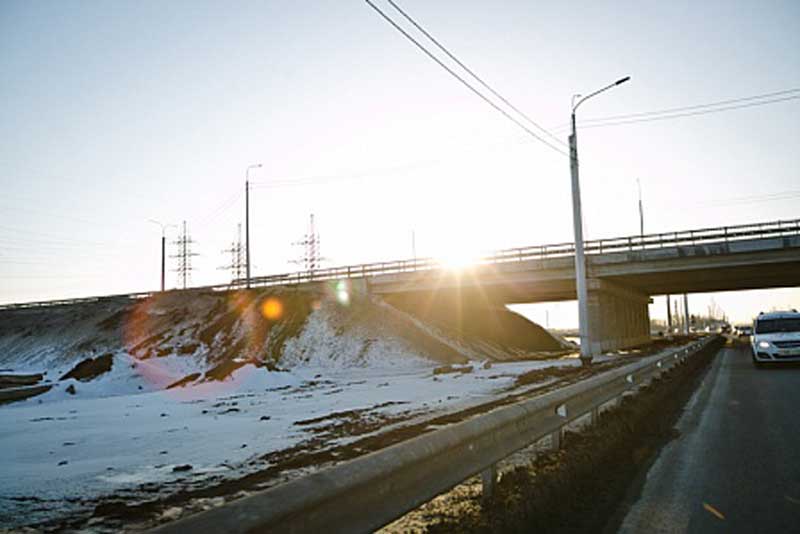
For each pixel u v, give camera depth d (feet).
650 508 20.81
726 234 143.02
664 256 148.15
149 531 8.24
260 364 97.14
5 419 57.77
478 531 16.38
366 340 149.89
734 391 56.75
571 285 167.84
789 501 21.62
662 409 43.01
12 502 24.36
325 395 69.87
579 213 97.86
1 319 245.45
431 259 173.58
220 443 37.65
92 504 23.81
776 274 161.17
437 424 40.68
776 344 82.33
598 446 27.14
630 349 182.29
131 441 39.96
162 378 101.50
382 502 13.38
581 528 18.75
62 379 104.63
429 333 158.81
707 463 27.55
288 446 35.68
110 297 232.32
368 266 184.34
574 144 98.73
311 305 173.68
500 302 224.12
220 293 198.90
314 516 11.06
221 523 8.95
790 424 37.73
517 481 20.67
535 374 84.38
